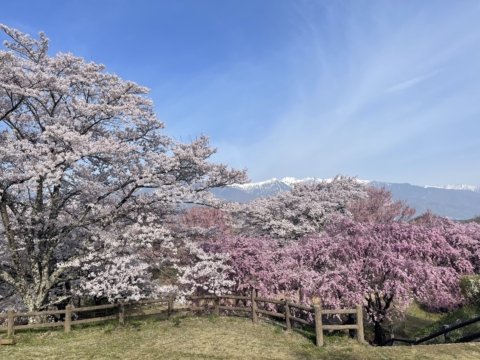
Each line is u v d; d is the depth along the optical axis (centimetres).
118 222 1048
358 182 2736
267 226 1537
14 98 912
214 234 1198
